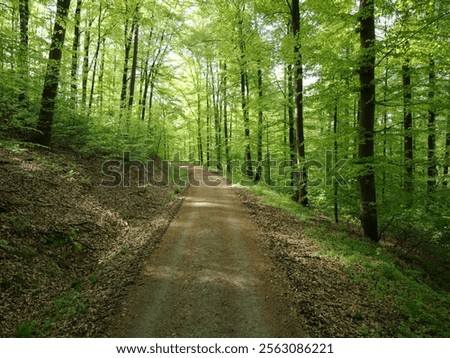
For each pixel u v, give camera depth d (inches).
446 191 398.9
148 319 232.4
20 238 300.0
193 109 1421.0
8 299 247.6
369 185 436.1
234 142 906.7
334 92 419.5
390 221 435.8
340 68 394.3
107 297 258.8
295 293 269.4
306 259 354.0
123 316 235.0
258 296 263.3
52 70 498.6
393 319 257.6
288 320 233.5
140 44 903.7
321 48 443.5
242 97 805.9
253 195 677.9
